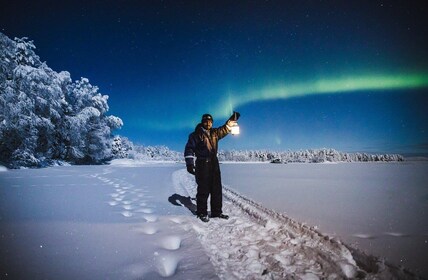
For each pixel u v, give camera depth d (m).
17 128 17.70
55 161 23.31
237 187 6.99
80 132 25.50
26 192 5.60
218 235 3.02
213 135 3.83
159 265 2.05
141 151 102.69
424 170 15.74
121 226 2.99
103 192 5.65
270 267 2.23
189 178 9.95
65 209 3.84
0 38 18.62
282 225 3.27
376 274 2.03
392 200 4.80
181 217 3.57
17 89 18.98
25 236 2.57
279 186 7.16
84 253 2.21
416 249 2.35
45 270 1.88
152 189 6.27
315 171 15.00
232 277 2.01
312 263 2.30
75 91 27.20
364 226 3.08
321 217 3.52
